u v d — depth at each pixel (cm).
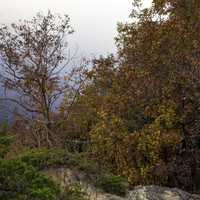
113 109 2125
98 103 2461
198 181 2020
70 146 2583
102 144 2078
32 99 2853
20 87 2872
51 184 761
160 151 2016
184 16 2247
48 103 2852
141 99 2086
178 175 2014
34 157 1256
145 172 1925
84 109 2656
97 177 1234
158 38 2145
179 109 2048
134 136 1977
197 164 2039
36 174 738
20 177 711
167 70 2086
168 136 1927
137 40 2252
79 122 2652
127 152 2008
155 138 1922
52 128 2747
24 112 2733
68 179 1184
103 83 2434
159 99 2077
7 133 752
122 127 2064
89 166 1266
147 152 1984
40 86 2895
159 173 1958
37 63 2955
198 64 1992
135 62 2202
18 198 680
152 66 2112
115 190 1216
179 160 2033
